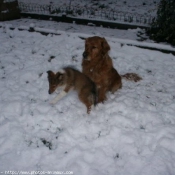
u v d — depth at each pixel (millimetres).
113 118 1865
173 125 1793
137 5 4629
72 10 4305
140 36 3207
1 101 2061
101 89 2143
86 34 3156
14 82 2350
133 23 3514
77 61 2730
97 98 2080
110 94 2248
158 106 2023
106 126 1803
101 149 1595
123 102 2051
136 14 4035
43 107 1980
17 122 1823
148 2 4781
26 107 1976
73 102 2102
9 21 3865
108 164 1502
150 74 2545
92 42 1945
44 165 1493
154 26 3123
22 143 1646
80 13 4129
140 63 2730
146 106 2016
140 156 1541
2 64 2660
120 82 2252
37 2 4910
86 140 1675
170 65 2678
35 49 2986
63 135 1701
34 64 2678
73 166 1473
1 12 3797
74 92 2197
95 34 3211
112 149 1606
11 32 3404
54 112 1936
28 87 2268
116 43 3010
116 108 1980
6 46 3051
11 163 1502
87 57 1965
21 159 1532
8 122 1803
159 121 1844
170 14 2912
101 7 4543
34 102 2061
